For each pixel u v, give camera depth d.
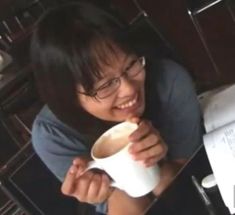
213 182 0.74
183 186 0.78
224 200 0.71
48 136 0.92
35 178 0.92
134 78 0.77
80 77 0.74
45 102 0.87
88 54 0.73
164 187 0.79
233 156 0.74
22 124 1.91
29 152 0.93
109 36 0.73
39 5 2.24
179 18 2.42
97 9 0.78
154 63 0.97
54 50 0.74
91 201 0.76
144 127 0.69
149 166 0.70
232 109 0.92
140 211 0.80
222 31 2.28
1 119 1.91
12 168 0.90
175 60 1.15
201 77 1.90
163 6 2.50
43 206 0.92
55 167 0.93
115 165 0.68
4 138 1.94
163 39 1.13
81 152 0.92
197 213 0.73
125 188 0.72
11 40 2.14
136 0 2.38
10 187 0.89
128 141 0.69
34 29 0.79
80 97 0.79
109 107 0.78
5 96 1.85
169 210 0.76
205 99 1.02
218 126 0.90
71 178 0.73
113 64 0.73
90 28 0.74
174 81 0.96
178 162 0.90
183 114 0.95
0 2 2.26
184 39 2.34
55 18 0.76
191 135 0.93
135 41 0.84
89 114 0.84
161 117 0.95
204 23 2.32
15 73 1.85
